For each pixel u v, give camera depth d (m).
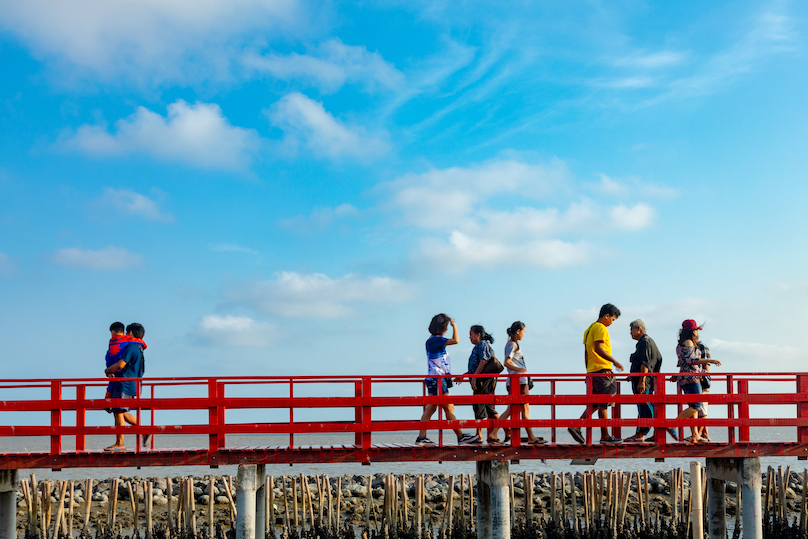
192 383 12.11
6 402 11.66
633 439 13.04
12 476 13.95
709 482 14.56
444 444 12.41
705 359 12.95
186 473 33.06
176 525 18.72
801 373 12.78
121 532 20.53
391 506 19.16
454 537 18.94
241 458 12.01
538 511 22.88
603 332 12.92
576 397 12.46
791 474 27.03
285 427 12.11
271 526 18.78
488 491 14.01
